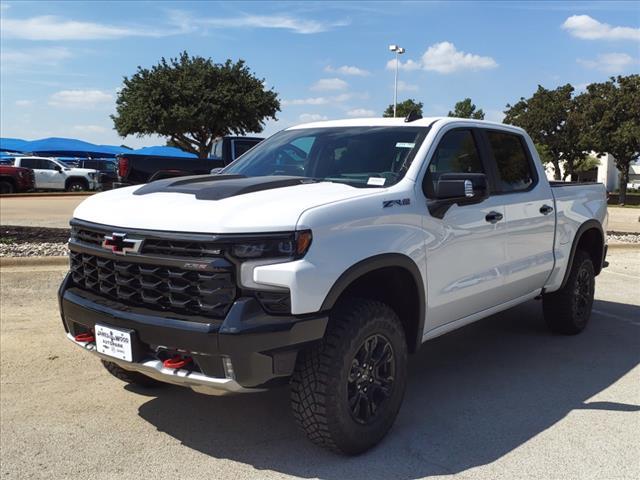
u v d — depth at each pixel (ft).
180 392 15.21
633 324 21.95
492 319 22.45
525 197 16.74
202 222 10.53
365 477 11.08
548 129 168.96
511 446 12.29
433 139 14.21
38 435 12.84
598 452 12.05
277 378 10.69
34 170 103.09
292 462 11.65
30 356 17.56
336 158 14.62
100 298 12.10
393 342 12.10
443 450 12.10
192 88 126.41
